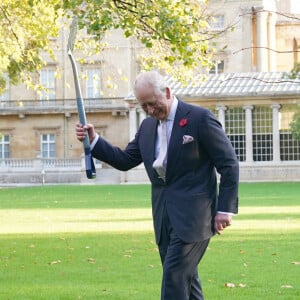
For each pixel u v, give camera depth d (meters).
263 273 14.55
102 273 14.86
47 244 20.06
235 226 23.95
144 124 9.27
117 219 27.45
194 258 8.71
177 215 8.73
